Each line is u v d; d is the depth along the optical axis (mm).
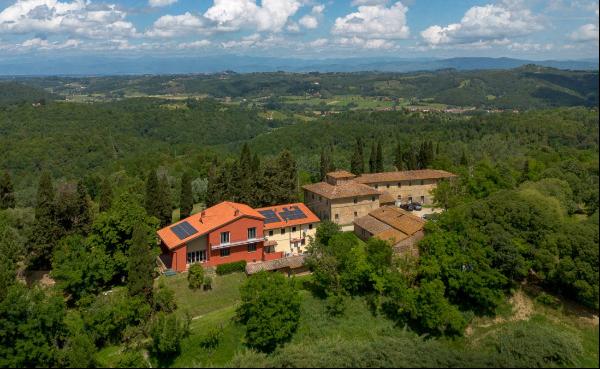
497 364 41188
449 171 110688
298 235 73562
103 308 49906
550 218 57312
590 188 58562
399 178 97500
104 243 60750
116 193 104625
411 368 40312
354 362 41500
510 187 88312
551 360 44125
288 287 49594
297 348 44062
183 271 63344
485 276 52281
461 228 58531
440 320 48938
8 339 43250
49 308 45594
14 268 62750
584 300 51469
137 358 44094
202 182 113312
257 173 88625
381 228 72688
